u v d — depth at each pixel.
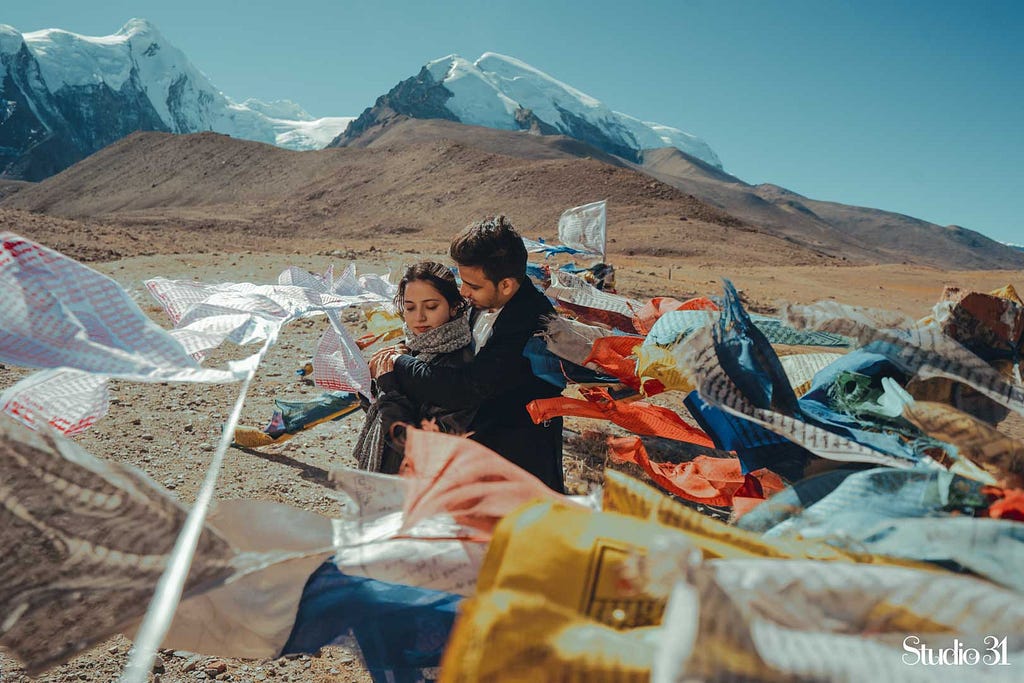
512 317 2.83
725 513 4.18
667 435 2.96
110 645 3.15
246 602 1.76
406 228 84.31
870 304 23.95
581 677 1.15
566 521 1.27
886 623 1.07
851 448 1.96
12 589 1.57
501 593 1.23
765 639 1.00
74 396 2.12
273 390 6.82
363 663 1.79
